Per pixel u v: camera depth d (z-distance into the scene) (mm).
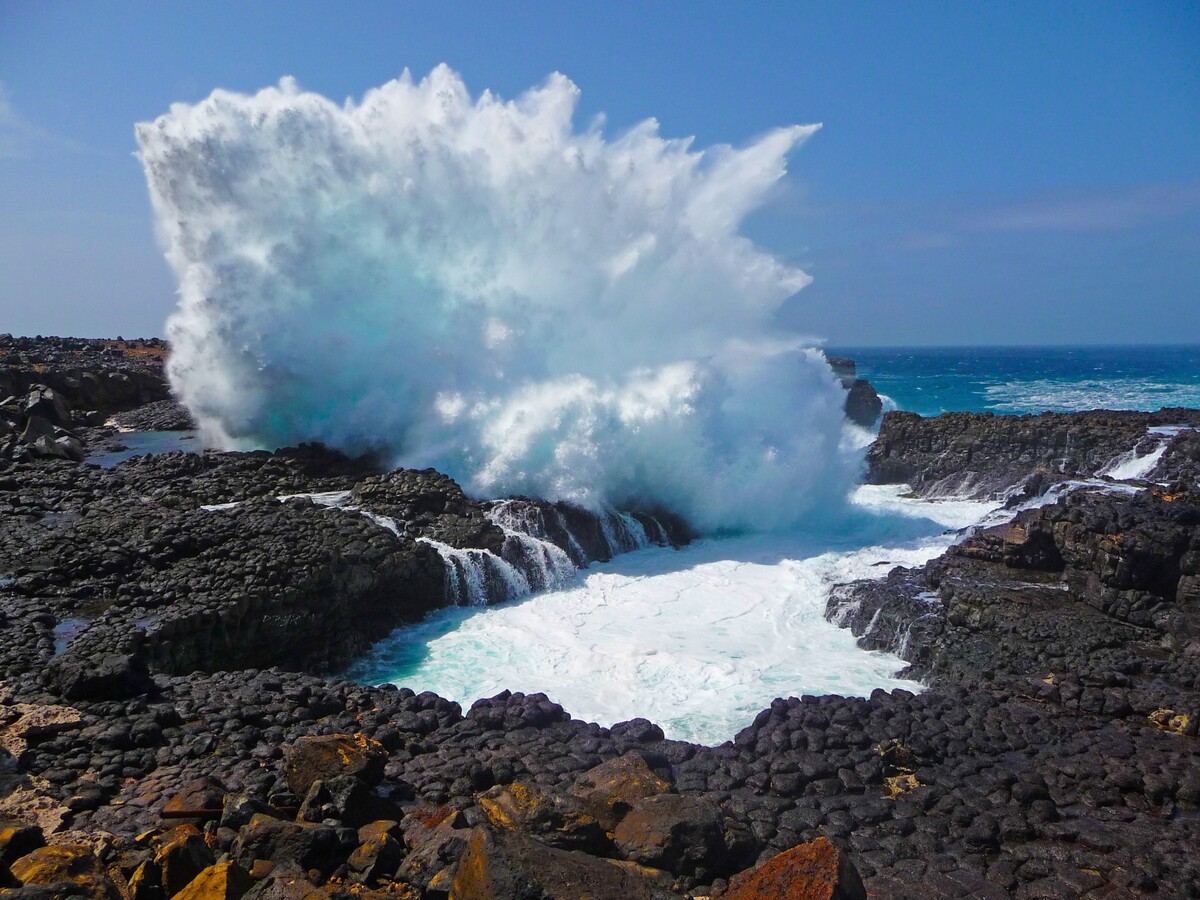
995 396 90000
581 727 13883
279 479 25797
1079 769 12586
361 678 17922
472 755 12648
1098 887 10273
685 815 9992
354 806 10148
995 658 16969
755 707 15938
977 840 11078
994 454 37219
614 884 8094
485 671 18016
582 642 19469
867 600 20391
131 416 37344
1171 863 10594
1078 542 20031
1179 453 31766
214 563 18797
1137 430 35125
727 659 18406
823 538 28984
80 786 10875
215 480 25125
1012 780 12328
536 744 13078
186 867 8555
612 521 27406
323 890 7785
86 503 23141
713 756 13047
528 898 7816
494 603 22359
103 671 13258
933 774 12656
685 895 9438
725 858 10031
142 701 13227
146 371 44312
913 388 103562
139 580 18234
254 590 17719
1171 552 18625
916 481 37906
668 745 13461
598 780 11148
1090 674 15711
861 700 14773
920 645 18109
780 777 12328
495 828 8781
